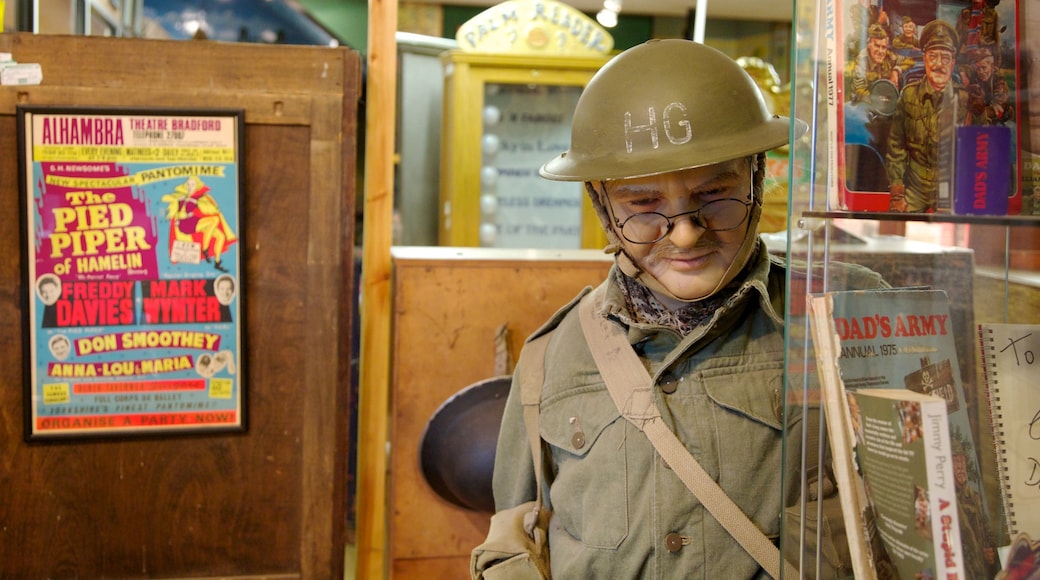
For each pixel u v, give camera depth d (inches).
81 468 53.3
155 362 53.2
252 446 54.7
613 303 44.5
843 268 29.1
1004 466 28.5
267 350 54.5
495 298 72.1
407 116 124.3
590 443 43.5
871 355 27.6
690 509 40.8
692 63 41.3
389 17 68.1
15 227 51.9
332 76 53.9
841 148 29.5
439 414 69.9
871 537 25.9
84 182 51.8
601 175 39.7
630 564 41.2
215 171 52.8
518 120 121.1
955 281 29.4
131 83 52.2
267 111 53.2
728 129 40.4
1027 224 25.1
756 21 109.0
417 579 72.4
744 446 41.2
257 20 118.4
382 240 70.6
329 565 55.0
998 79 31.5
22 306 51.8
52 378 52.4
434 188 126.8
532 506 48.9
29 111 51.0
